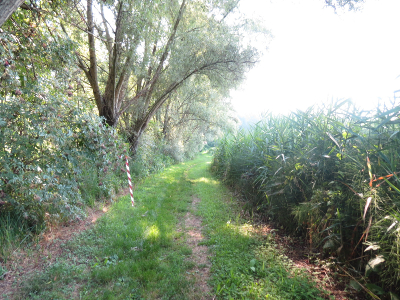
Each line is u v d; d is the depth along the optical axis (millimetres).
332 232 3699
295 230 4848
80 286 3016
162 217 5695
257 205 6516
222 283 3074
